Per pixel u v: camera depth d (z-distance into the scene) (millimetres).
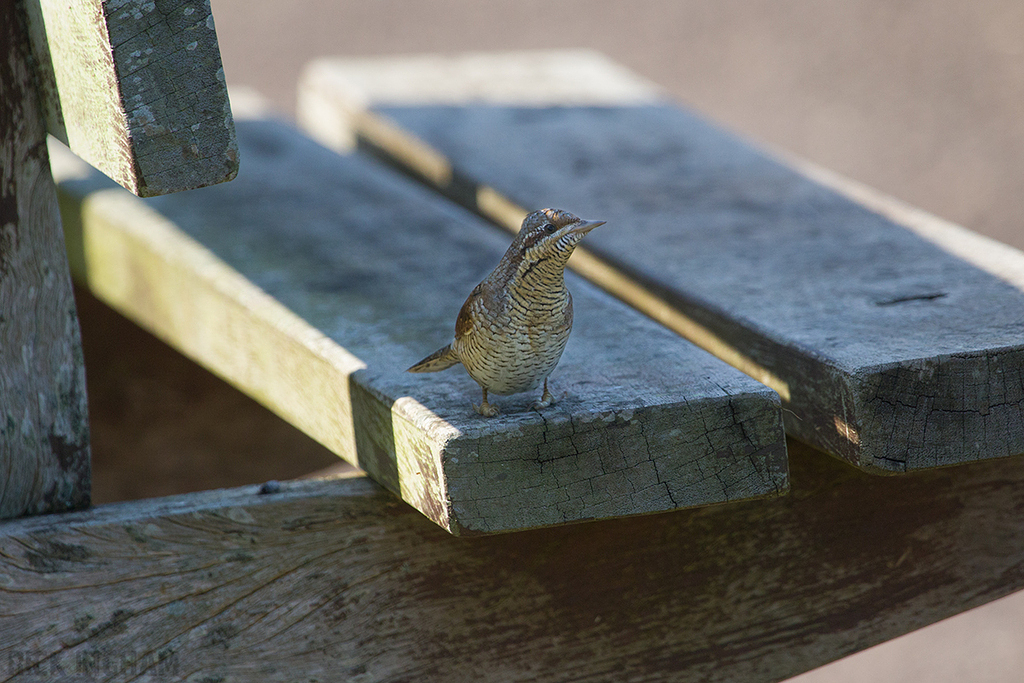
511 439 4922
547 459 4984
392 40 19406
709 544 6117
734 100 17703
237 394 10320
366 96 11242
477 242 8062
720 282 6785
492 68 12445
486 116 10727
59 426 5867
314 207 8875
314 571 5785
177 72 4691
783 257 7184
